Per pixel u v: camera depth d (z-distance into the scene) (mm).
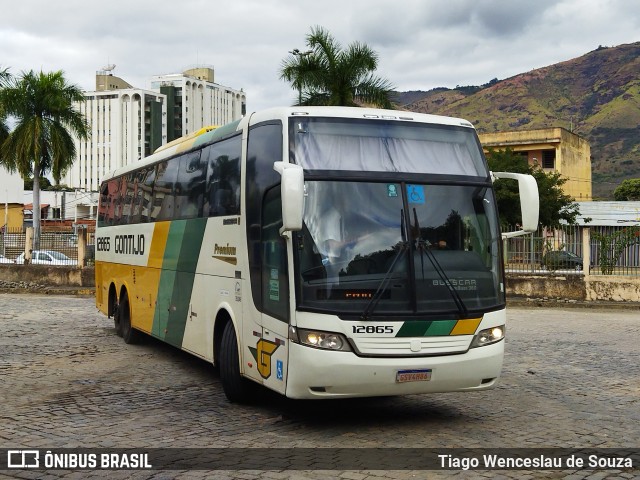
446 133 8062
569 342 14297
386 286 7152
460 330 7316
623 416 8094
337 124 7699
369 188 7418
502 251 7848
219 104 167500
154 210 12117
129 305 13594
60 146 40594
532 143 55969
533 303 22672
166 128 153125
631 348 13492
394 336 7078
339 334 6980
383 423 7797
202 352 9680
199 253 9867
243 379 8555
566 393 9375
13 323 16766
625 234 22609
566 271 23219
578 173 60531
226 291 8836
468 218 7660
